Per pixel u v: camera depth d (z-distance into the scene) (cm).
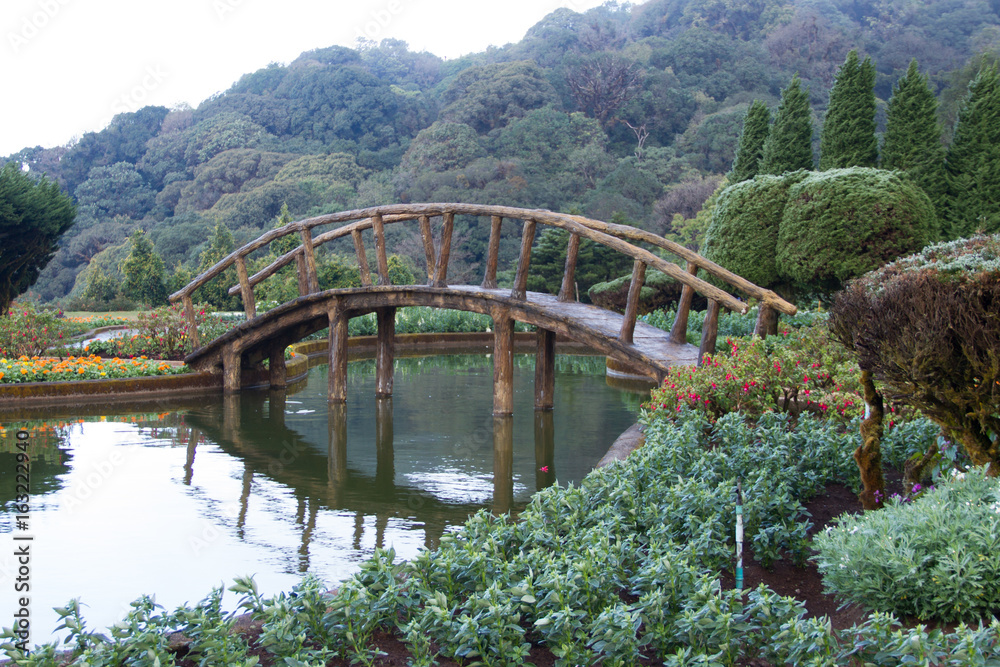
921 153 2000
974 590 317
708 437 666
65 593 466
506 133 6147
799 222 1461
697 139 6159
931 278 389
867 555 346
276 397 1294
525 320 1061
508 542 431
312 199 5791
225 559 526
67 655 334
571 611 318
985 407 386
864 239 1392
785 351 809
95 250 5394
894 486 532
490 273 1132
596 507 491
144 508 649
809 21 7881
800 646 290
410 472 784
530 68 6912
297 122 7000
